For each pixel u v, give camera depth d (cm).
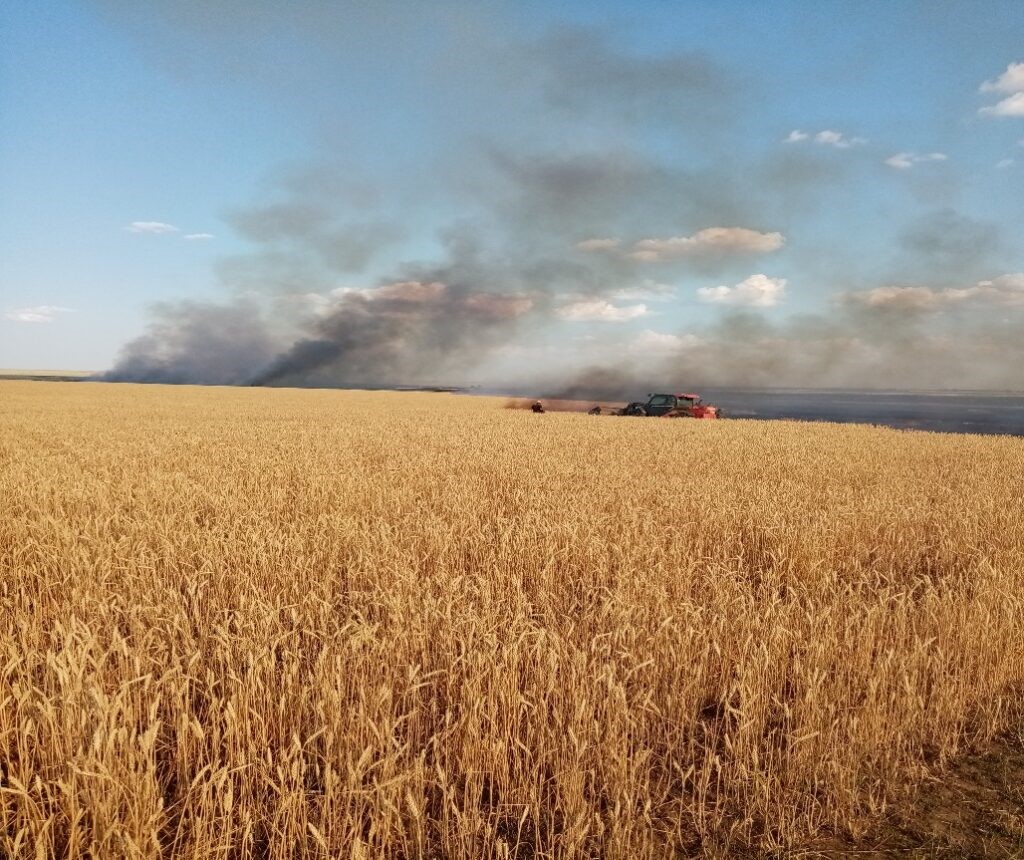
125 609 532
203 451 1753
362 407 5016
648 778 384
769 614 548
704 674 496
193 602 548
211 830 330
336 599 588
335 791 344
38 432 2347
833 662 513
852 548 845
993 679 531
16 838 307
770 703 477
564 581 704
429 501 1071
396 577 610
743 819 382
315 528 800
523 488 1188
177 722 382
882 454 2028
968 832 374
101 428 2556
